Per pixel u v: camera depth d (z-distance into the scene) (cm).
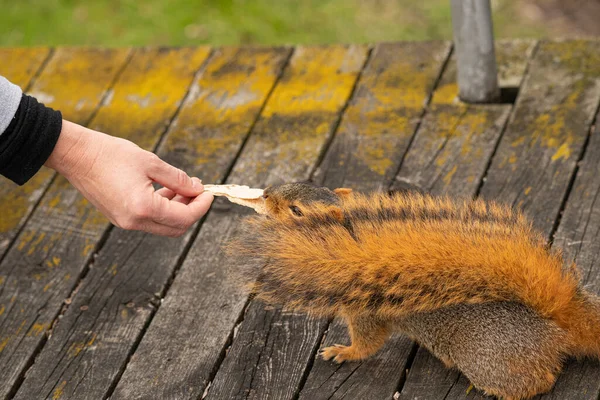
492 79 216
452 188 203
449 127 214
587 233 193
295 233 176
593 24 312
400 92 222
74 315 192
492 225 177
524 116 213
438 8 322
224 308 191
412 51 230
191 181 179
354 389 180
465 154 209
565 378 176
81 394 183
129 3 327
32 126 172
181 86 229
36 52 241
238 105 224
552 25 313
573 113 213
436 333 177
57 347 188
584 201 198
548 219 196
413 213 177
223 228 202
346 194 191
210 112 223
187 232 202
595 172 203
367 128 216
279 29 311
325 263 174
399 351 183
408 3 329
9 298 195
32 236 204
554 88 218
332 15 319
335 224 176
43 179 213
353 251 174
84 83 233
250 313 190
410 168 208
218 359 185
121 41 305
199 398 181
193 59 235
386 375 181
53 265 199
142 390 182
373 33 308
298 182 193
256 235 177
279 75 229
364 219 177
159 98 228
